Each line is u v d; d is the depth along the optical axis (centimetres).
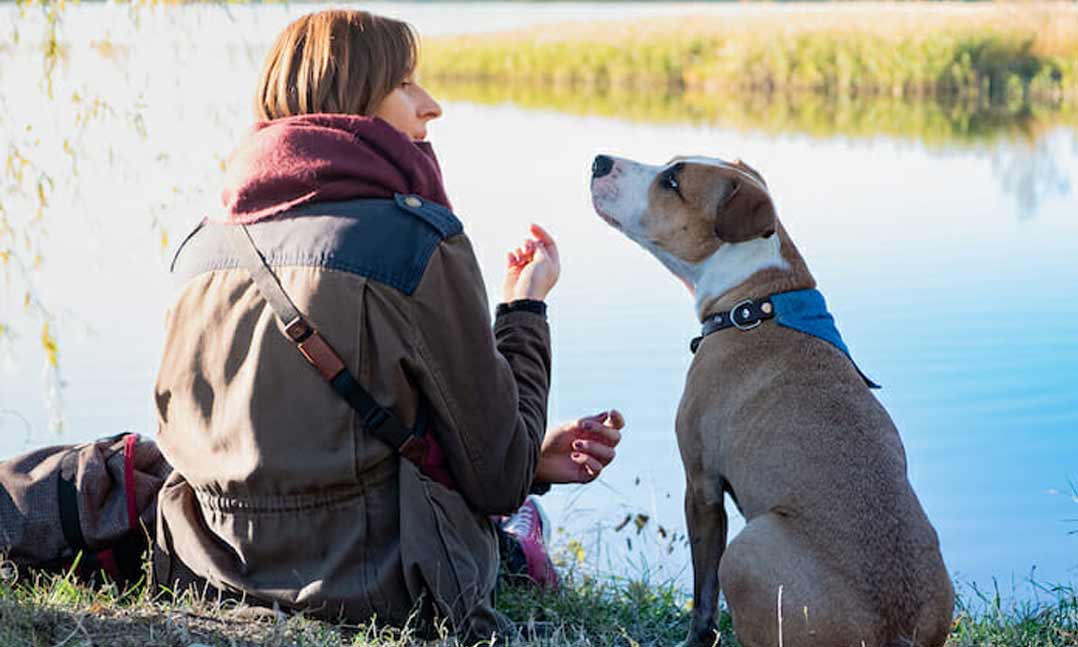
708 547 392
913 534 330
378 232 338
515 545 421
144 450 384
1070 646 388
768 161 1554
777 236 405
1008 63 2383
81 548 368
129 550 375
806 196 1331
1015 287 947
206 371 345
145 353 793
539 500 598
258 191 348
